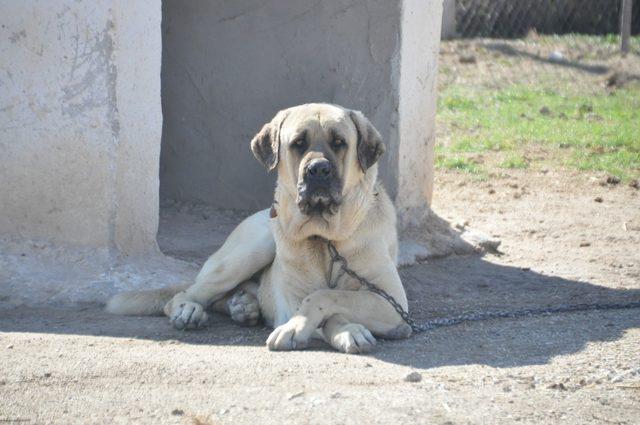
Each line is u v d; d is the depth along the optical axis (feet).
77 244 32.07
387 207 27.30
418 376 21.71
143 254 33.35
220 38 42.34
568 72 80.38
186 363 23.03
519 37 95.81
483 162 54.65
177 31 43.39
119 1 31.35
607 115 65.72
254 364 22.93
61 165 31.89
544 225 42.52
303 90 40.14
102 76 31.42
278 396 20.52
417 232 38.40
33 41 31.58
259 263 28.60
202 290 28.89
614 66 81.87
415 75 37.88
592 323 27.25
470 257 38.11
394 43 36.68
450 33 94.27
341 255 26.09
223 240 39.06
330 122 25.04
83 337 26.18
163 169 44.98
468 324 27.68
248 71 41.83
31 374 22.21
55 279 30.86
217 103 43.01
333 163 24.63
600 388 21.13
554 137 59.52
